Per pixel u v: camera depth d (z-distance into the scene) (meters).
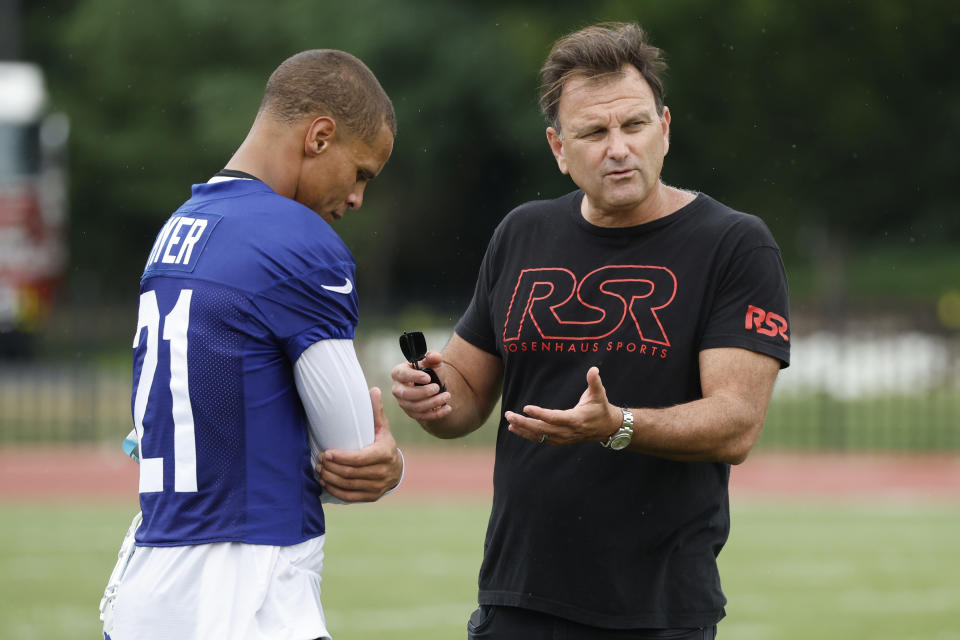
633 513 12.27
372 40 95.19
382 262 113.44
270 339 11.12
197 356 11.03
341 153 11.74
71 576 29.88
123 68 105.62
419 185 112.75
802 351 69.69
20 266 69.25
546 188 109.31
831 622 25.80
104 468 48.59
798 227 109.88
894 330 66.50
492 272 13.68
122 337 69.75
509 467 12.94
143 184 107.31
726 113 88.38
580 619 12.34
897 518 38.75
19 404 57.06
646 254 12.58
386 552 33.09
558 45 12.79
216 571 10.90
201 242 11.32
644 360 12.35
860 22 85.81
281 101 11.70
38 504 40.72
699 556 12.45
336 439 11.42
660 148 12.47
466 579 29.77
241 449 11.02
